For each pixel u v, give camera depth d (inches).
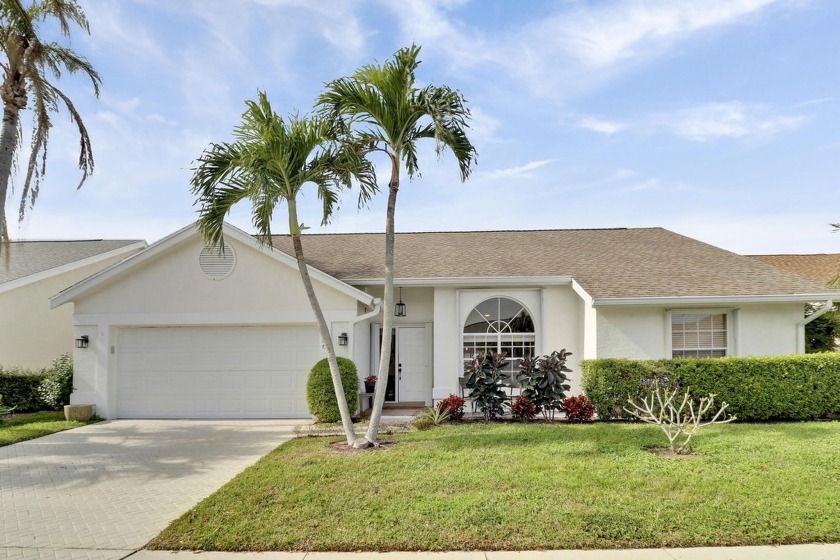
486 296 538.0
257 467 305.9
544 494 238.7
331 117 345.7
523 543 195.6
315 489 256.2
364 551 195.6
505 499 234.1
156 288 511.8
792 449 310.5
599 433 366.3
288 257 496.4
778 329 483.2
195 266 511.2
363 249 638.5
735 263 555.8
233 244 510.0
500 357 461.7
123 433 435.5
